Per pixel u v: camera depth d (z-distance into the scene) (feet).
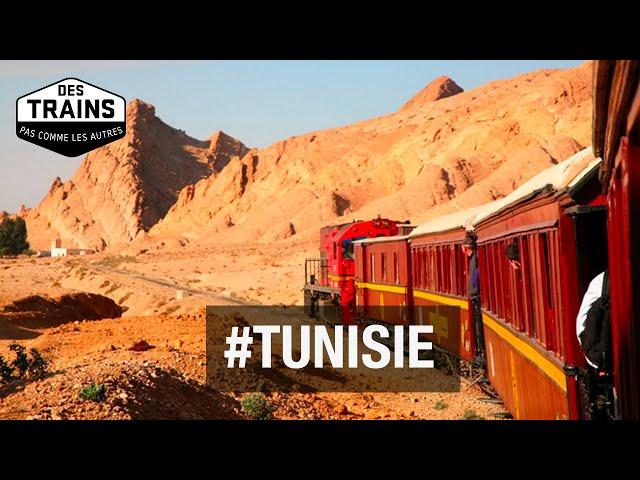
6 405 46.24
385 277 96.58
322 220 592.19
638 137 17.47
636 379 19.21
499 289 48.65
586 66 573.33
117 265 484.33
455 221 67.82
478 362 62.39
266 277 301.22
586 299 27.99
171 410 49.01
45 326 120.26
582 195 27.73
